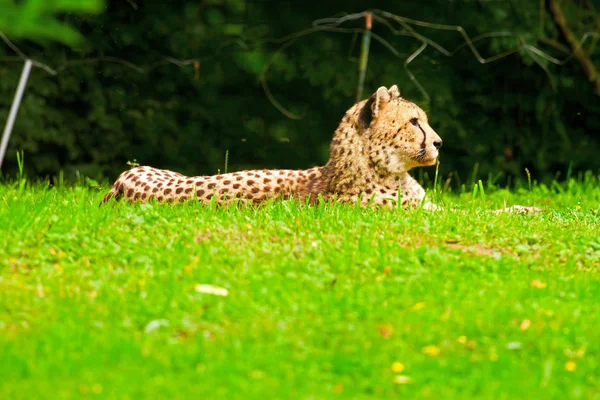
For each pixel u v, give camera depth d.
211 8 35.03
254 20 35.66
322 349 12.92
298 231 17.34
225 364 12.16
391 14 34.69
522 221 19.34
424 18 35.75
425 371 12.41
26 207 18.23
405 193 20.56
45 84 31.98
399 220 18.09
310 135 35.78
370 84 35.00
